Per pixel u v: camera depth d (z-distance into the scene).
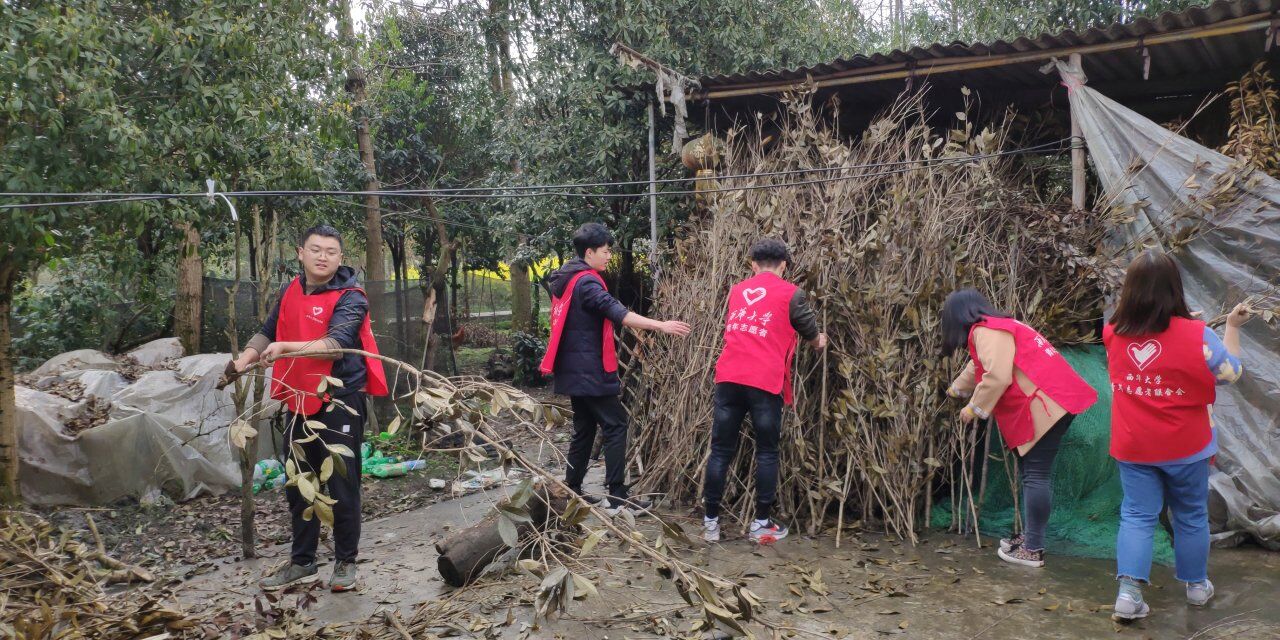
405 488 5.99
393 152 12.69
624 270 9.38
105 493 5.46
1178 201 4.68
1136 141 5.01
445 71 13.40
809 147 6.02
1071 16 10.22
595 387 4.64
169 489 5.64
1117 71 6.40
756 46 9.92
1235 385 4.34
